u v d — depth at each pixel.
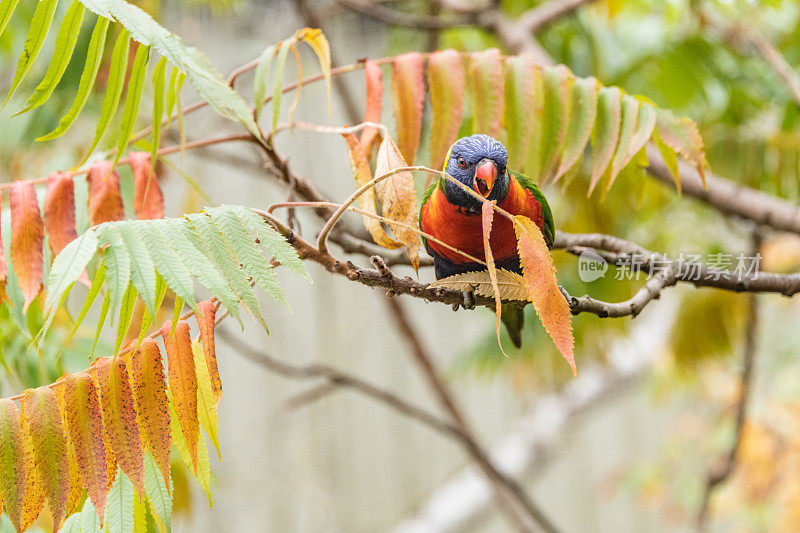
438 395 10.66
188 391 3.10
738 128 7.31
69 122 3.92
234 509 14.14
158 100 4.13
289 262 2.99
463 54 4.82
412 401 15.87
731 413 13.62
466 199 4.86
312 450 15.04
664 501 14.98
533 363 10.92
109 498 3.30
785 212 6.35
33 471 3.09
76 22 3.66
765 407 13.42
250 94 12.45
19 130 7.71
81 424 3.09
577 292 9.11
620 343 13.05
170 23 11.71
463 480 14.75
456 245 5.19
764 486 13.40
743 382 9.03
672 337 9.59
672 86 8.79
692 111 9.43
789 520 13.41
